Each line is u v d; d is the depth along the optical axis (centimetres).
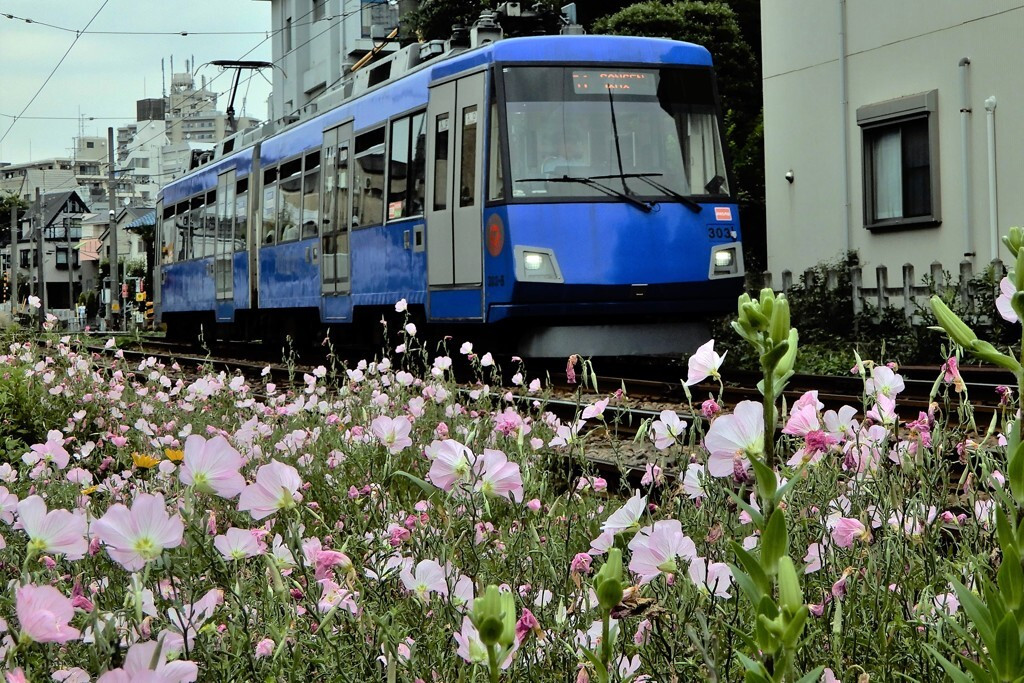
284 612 225
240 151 2014
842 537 232
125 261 8669
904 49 1669
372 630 225
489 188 1195
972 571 242
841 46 1767
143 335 3086
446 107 1284
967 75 1576
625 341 1203
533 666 234
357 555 294
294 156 1734
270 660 213
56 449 399
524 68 1203
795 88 1864
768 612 134
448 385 673
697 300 1216
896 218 1702
